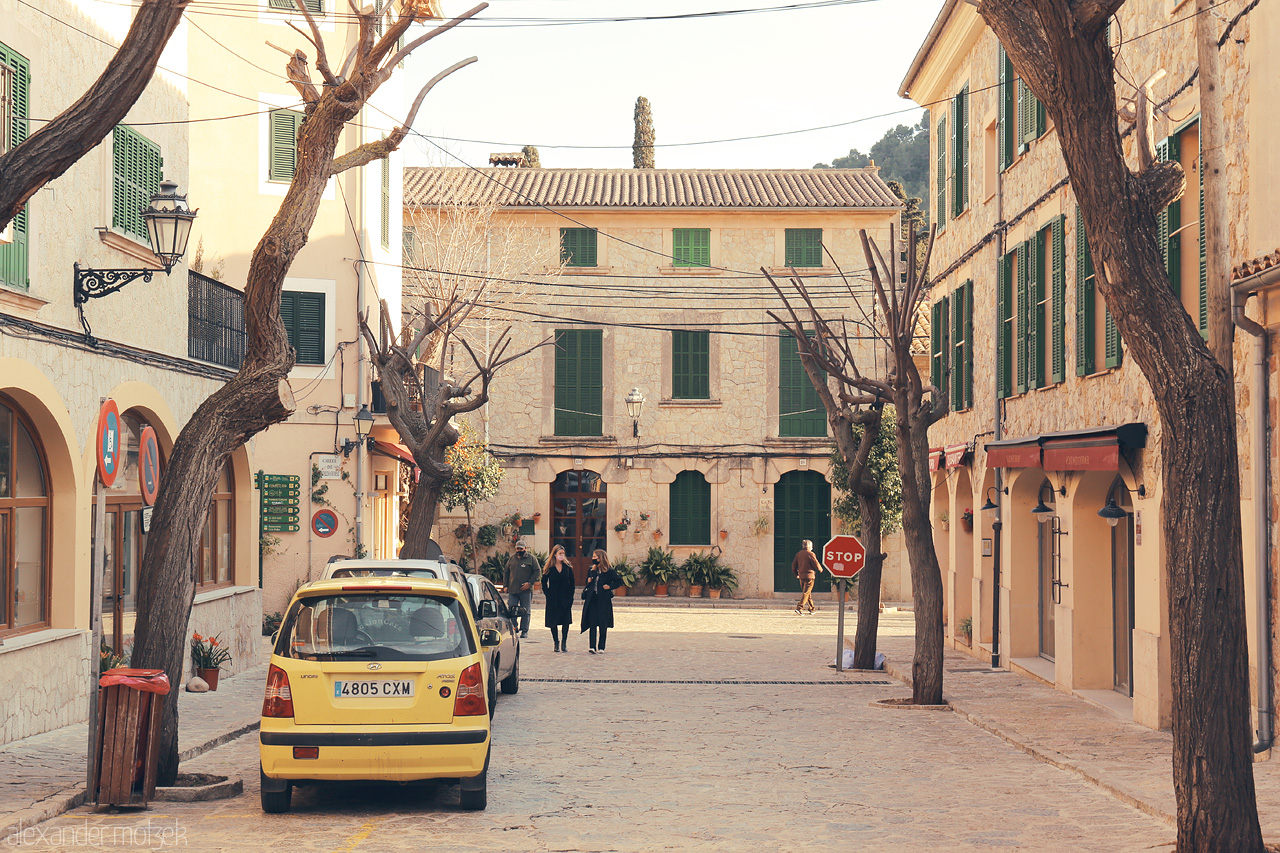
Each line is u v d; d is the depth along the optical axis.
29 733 12.35
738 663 22.61
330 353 27.78
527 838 8.42
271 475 27.20
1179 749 7.65
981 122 23.41
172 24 8.40
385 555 31.88
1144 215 7.86
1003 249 21.73
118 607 15.62
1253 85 11.79
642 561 38.84
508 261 38.62
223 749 12.60
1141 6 15.34
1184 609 7.65
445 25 10.90
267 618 26.83
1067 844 8.38
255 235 26.98
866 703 17.16
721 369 39.00
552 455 38.88
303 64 11.10
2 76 11.79
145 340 15.70
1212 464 7.67
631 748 12.77
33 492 13.16
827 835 8.62
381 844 8.18
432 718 9.06
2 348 11.69
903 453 17.33
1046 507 19.34
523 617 25.23
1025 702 16.75
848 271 38.78
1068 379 18.05
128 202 14.91
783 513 38.97
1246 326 11.63
